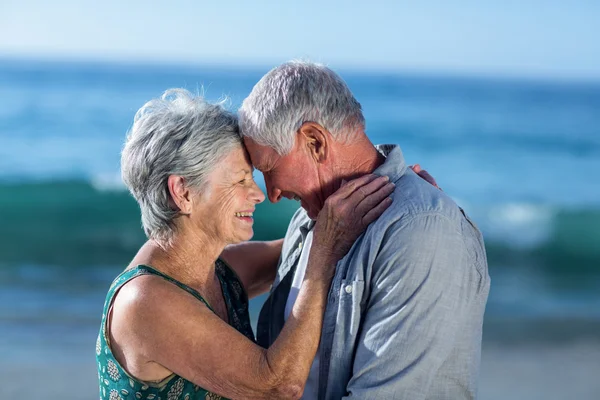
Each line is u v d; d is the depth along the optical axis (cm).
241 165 209
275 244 264
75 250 1093
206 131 203
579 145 2381
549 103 3909
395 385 187
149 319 195
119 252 1093
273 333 241
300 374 196
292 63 209
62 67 6159
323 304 200
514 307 859
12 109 2705
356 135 208
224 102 216
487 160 2130
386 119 3023
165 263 209
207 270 218
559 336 737
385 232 194
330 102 202
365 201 200
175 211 208
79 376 577
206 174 204
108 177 1380
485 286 199
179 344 195
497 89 4928
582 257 1127
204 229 210
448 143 2438
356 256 197
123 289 200
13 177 1431
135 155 206
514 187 1777
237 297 238
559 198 1628
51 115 2570
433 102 3816
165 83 4425
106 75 5025
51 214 1207
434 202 195
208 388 200
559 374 618
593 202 1537
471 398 201
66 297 841
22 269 986
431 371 188
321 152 205
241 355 195
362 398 189
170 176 202
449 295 188
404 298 188
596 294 932
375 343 190
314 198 212
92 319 748
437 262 187
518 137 2552
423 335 186
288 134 201
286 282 238
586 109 3588
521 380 600
